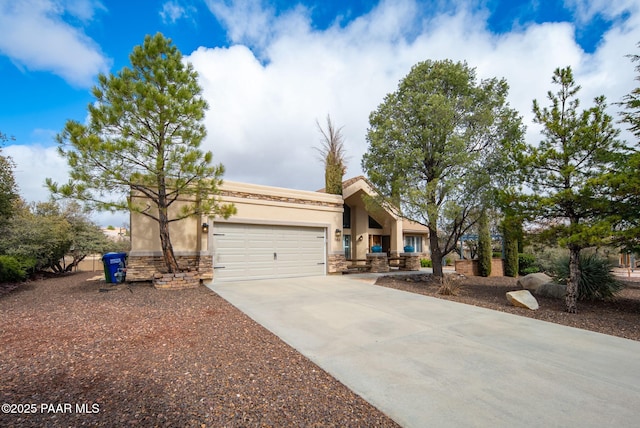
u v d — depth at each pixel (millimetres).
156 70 9211
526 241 8797
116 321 5977
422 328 6211
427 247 26406
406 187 11930
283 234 13227
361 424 2928
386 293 10023
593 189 7223
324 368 4184
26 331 5332
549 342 5496
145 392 3320
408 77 13039
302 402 3273
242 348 4766
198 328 5664
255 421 2891
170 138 9125
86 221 18953
